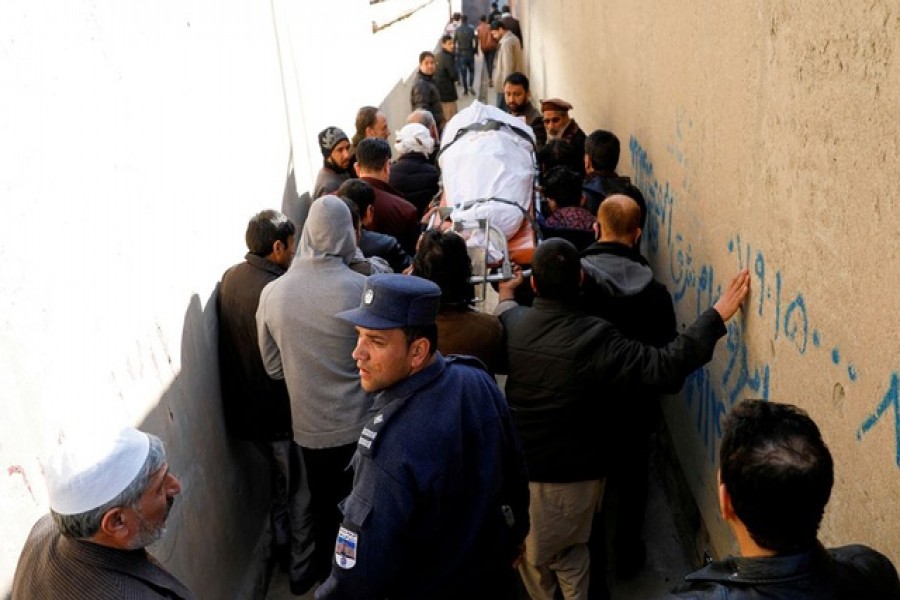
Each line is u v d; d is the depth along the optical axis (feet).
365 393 11.44
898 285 5.96
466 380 7.92
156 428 9.97
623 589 12.74
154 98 10.76
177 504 10.36
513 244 15.01
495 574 8.09
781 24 8.18
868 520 6.63
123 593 6.23
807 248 7.71
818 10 7.24
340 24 25.59
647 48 16.21
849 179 6.73
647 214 16.76
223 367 12.59
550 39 38.96
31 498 7.29
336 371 11.29
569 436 10.28
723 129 10.53
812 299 7.61
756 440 5.08
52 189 8.05
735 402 10.34
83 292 8.50
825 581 4.97
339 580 7.42
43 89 8.05
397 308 7.35
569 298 10.19
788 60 8.02
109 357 8.96
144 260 10.07
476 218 14.79
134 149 9.99
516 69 38.27
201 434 11.52
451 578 7.75
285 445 12.87
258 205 15.58
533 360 10.16
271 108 17.04
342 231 11.26
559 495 10.55
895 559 6.17
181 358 11.03
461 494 7.66
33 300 7.55
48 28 8.25
